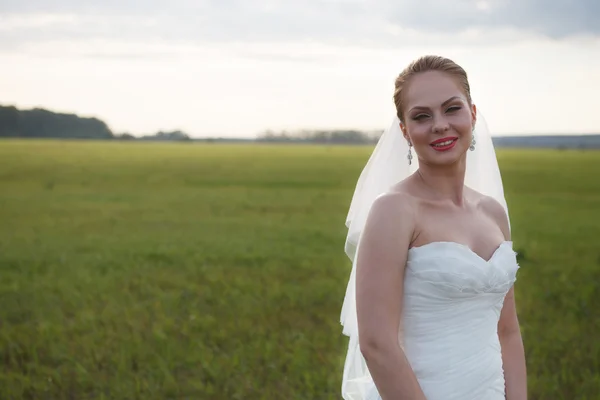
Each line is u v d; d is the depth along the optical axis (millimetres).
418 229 2604
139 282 10375
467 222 2723
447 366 2578
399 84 2709
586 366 6648
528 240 15188
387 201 2594
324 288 10023
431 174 2688
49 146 82625
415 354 2607
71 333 7832
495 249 2732
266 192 28188
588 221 19078
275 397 5910
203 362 6613
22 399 5957
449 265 2553
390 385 2469
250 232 16469
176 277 10828
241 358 6855
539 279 10797
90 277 10812
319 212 21156
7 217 19203
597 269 11617
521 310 8812
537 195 27172
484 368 2635
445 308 2588
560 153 92125
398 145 3189
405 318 2627
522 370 2918
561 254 13219
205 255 12852
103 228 17109
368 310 2512
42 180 32531
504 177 37156
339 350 7156
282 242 14734
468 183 3359
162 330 7840
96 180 33156
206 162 52750
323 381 6172
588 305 9016
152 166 45844
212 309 8836
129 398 5934
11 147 74938
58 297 9477
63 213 20328
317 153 79062
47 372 6512
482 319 2652
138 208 21828
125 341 7355
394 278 2533
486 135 3348
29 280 10727
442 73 2635
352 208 3238
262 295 9641
